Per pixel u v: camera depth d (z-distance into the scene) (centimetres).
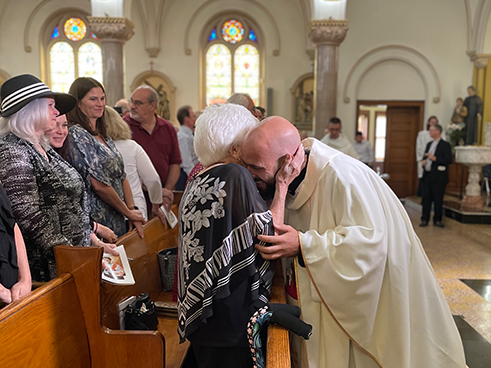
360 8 1079
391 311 164
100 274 152
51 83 1302
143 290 225
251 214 134
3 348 118
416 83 1095
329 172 168
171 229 292
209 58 1264
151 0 1161
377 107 1602
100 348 153
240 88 1268
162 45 1220
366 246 153
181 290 140
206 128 145
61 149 228
